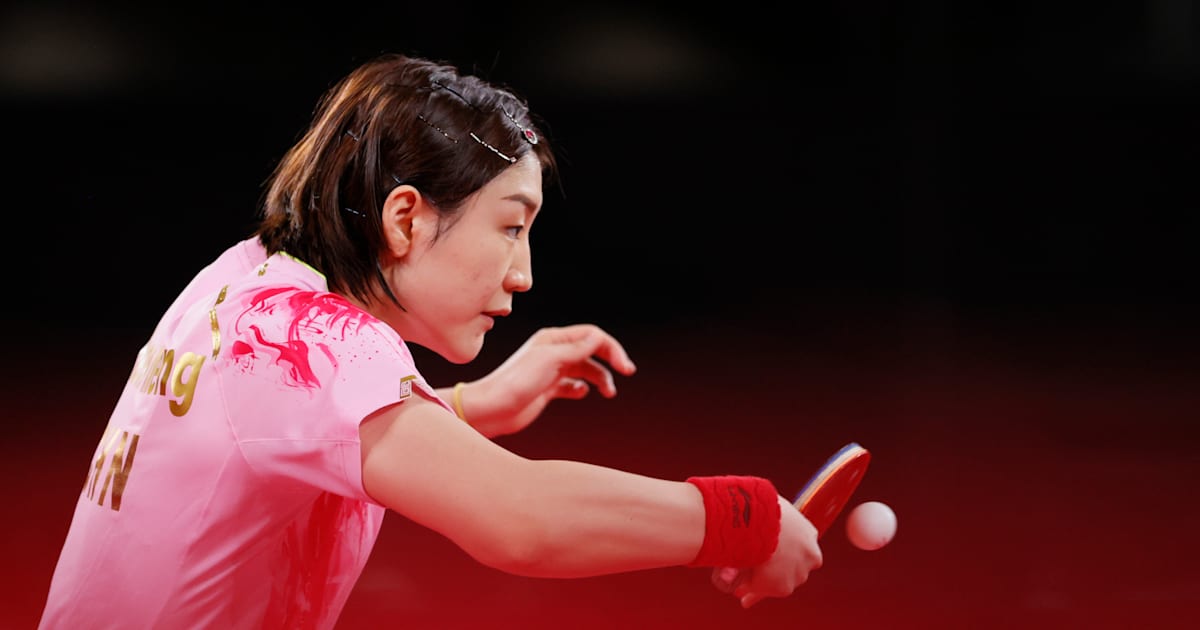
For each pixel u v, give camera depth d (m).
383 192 4.59
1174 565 12.60
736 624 11.31
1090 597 11.85
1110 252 30.44
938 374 21.72
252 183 32.94
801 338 24.53
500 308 4.80
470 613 11.62
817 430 18.23
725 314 26.50
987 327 25.14
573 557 4.10
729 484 4.33
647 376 21.67
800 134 38.88
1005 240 31.64
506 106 4.78
